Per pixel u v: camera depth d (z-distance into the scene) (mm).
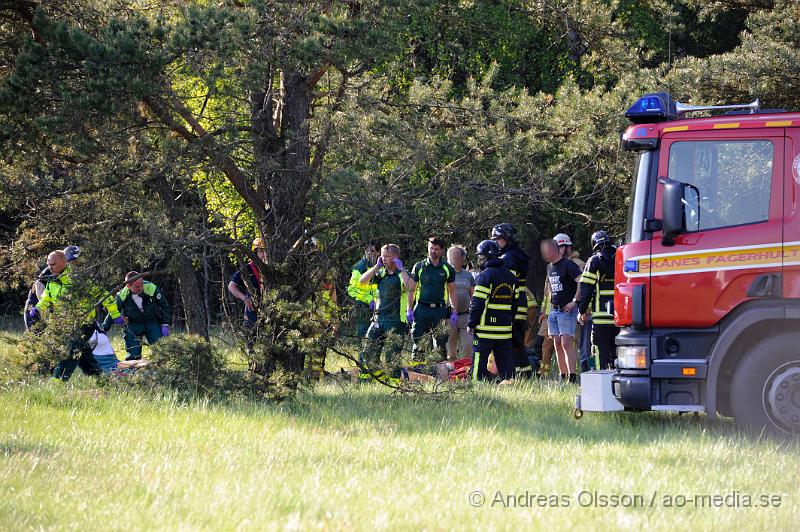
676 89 33281
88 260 25562
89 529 11766
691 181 19969
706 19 52375
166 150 25578
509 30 38156
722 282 19609
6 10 26344
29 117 24219
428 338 25766
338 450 17516
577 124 29672
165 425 20266
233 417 21594
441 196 26484
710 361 19578
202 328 35406
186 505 12930
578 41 36281
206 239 25578
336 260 27109
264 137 27562
